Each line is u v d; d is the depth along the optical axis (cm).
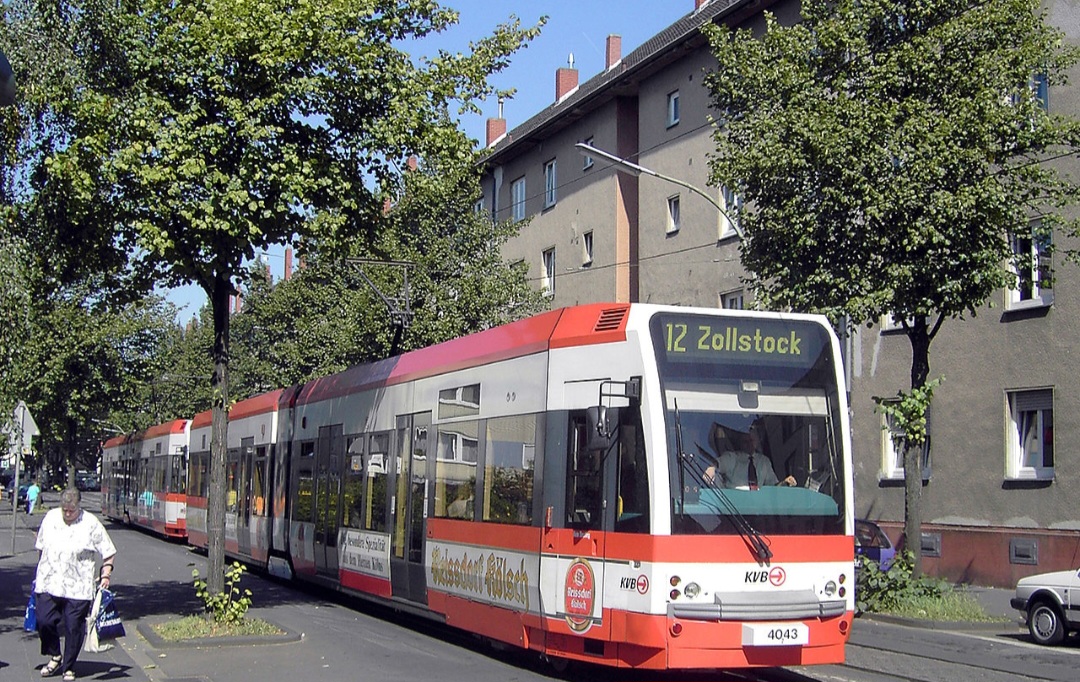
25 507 5906
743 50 1897
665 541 1010
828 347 1120
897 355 2580
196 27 1367
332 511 1820
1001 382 2325
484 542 1262
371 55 1425
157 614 1597
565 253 3988
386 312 3045
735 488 1045
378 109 1474
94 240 1463
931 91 1741
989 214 1681
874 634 1574
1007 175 1759
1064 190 1784
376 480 1636
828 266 1762
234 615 1416
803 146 1748
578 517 1099
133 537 3878
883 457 2602
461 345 1419
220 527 1438
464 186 2814
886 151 1692
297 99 1416
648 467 1029
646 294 3478
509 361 1260
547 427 1157
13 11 1469
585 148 2027
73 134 1438
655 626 998
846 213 1731
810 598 1040
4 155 1470
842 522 1079
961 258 1681
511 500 1216
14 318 1511
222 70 1394
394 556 1527
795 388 1095
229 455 2606
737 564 1024
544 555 1134
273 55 1361
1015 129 1711
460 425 1370
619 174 3678
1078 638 1536
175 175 1339
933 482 2475
